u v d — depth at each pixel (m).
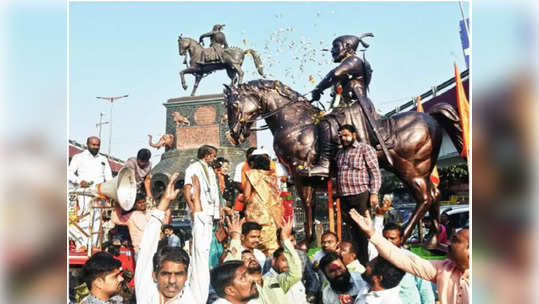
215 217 5.61
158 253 3.66
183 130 13.98
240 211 6.41
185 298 3.46
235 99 6.86
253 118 6.84
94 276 3.55
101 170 7.73
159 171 13.37
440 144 6.28
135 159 7.83
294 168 6.29
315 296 4.52
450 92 8.78
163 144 9.87
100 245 6.45
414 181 6.14
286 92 6.80
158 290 3.45
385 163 6.28
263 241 5.79
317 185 6.48
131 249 6.01
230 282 3.51
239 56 11.51
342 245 4.66
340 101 6.48
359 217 3.80
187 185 5.55
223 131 13.90
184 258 3.48
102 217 6.82
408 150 6.09
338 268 4.18
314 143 6.26
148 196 7.76
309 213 6.32
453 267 3.65
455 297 3.55
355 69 6.38
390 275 3.64
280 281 4.12
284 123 6.58
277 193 6.06
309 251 6.96
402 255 3.68
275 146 6.55
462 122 6.46
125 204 5.91
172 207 12.30
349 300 4.11
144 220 5.96
